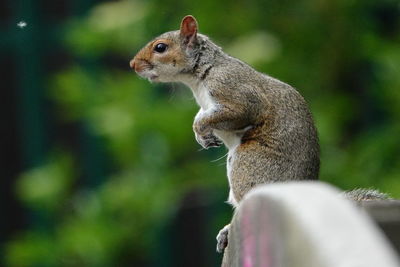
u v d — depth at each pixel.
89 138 14.80
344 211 3.41
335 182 12.48
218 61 7.92
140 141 13.38
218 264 14.48
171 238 14.43
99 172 14.73
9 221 15.38
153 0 13.18
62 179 14.31
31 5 14.78
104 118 13.18
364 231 3.25
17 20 14.82
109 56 14.41
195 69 8.00
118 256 13.90
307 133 7.52
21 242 14.16
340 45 13.27
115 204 13.59
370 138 12.69
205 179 13.51
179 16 13.12
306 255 3.36
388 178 12.13
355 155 12.69
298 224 3.47
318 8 13.27
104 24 13.20
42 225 14.41
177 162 13.59
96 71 14.34
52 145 15.01
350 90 13.44
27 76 14.89
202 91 7.96
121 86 13.36
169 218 13.96
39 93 14.94
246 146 7.57
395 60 12.79
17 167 15.20
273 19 13.23
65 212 14.29
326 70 13.31
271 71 12.72
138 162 13.52
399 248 4.42
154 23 13.15
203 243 14.48
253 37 12.70
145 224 13.77
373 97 13.31
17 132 15.12
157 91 13.55
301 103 7.61
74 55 14.41
